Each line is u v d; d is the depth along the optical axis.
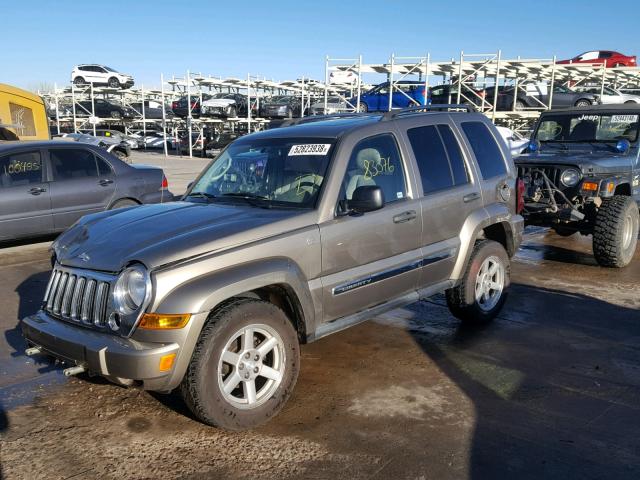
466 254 4.99
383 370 4.40
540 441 3.36
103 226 3.87
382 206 3.89
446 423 3.57
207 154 34.19
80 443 3.39
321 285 3.86
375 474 3.04
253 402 3.48
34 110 13.46
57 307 3.61
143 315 3.15
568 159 7.69
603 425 3.55
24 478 3.04
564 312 5.79
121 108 39.16
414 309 5.96
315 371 4.39
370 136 4.34
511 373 4.33
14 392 4.07
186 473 3.08
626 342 4.97
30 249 8.62
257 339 3.62
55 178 8.25
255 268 3.44
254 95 34.81
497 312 5.49
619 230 7.23
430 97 24.56
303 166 4.17
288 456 3.22
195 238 3.41
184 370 3.21
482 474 3.03
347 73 27.83
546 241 9.50
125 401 3.93
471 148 5.18
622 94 23.17
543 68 22.48
